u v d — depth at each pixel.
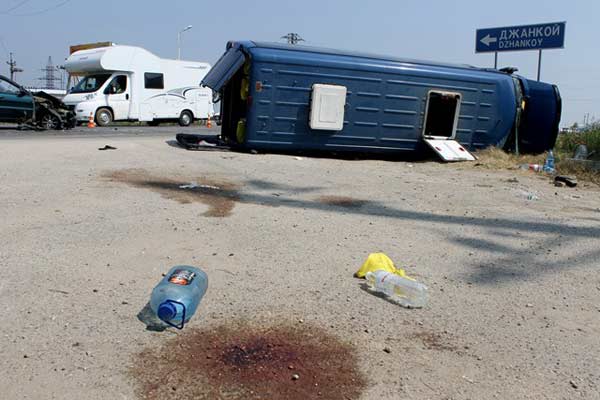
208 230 5.65
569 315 4.03
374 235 5.87
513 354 3.40
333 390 2.90
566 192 9.49
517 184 10.09
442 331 3.65
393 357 3.28
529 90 14.56
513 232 6.32
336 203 7.43
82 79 23.64
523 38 26.58
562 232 6.40
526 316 3.97
